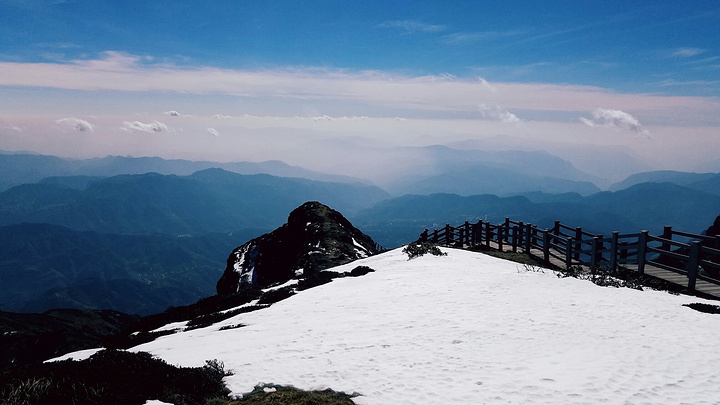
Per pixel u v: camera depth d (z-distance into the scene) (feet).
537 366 27.14
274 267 155.84
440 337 33.76
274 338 37.52
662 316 36.55
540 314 38.40
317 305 52.54
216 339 41.88
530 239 86.02
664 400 22.38
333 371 27.86
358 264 96.68
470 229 112.78
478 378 25.75
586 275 56.34
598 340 31.37
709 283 54.95
